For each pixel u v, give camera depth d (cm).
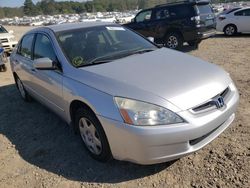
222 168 345
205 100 322
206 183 325
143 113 307
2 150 451
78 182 354
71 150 424
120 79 347
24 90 629
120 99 324
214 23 1230
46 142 457
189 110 310
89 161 390
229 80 376
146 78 344
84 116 374
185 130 302
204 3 1186
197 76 349
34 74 508
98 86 351
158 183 334
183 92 318
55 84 425
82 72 385
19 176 381
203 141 328
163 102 308
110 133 329
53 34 461
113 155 343
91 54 425
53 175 374
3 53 1026
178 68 369
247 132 412
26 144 461
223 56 976
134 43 472
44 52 479
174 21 1183
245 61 854
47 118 547
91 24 498
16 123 545
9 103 661
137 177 348
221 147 383
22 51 595
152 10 1263
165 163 364
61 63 419
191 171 346
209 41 1397
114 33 485
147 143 303
